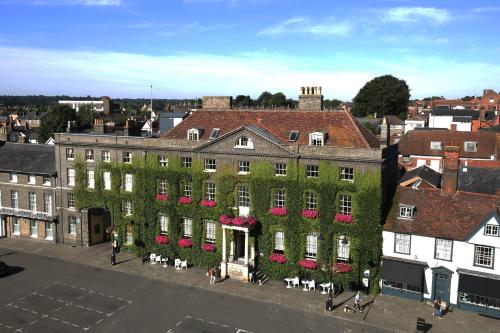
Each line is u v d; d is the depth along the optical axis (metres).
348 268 43.41
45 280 46.78
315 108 50.06
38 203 60.38
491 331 36.06
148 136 60.31
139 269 50.03
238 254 50.09
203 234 50.34
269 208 46.66
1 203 62.88
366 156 42.22
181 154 50.69
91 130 68.88
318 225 44.62
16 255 54.91
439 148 81.31
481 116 114.44
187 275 48.25
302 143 46.47
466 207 41.88
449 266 40.16
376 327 36.81
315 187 44.31
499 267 38.03
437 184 57.00
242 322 37.69
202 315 38.94
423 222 41.91
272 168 46.09
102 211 58.62
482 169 53.88
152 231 53.34
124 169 54.53
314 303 41.34
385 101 160.38
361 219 42.88
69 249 57.09
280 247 47.03
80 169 57.12
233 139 47.47
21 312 39.38
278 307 40.56
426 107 182.25
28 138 118.81
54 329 36.41
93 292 43.75
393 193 45.91
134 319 38.19
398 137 101.31
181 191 51.22
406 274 41.19
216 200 49.16
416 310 39.81
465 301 39.78
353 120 46.94
